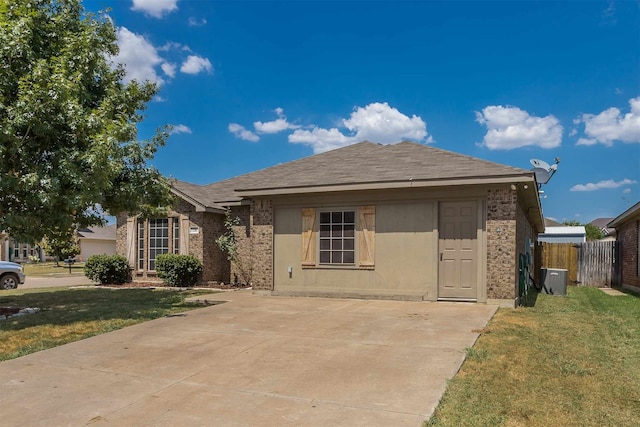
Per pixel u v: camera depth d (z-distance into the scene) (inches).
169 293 543.8
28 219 351.3
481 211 415.8
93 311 404.2
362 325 317.4
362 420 156.2
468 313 362.0
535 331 300.7
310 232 486.3
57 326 333.7
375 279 456.4
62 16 403.5
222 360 234.8
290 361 230.2
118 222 703.1
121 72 469.7
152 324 335.9
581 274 732.0
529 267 606.2
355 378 201.5
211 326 323.0
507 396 178.9
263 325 323.6
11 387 199.0
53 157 358.9
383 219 455.2
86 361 238.5
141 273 681.0
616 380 201.6
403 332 293.0
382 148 558.9
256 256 508.7
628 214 601.0
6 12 354.3
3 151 330.0
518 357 234.5
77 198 345.1
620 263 700.0
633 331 311.0
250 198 524.4
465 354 238.4
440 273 432.5
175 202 511.2
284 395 181.9
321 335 288.0
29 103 329.4
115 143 359.9
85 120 358.0
